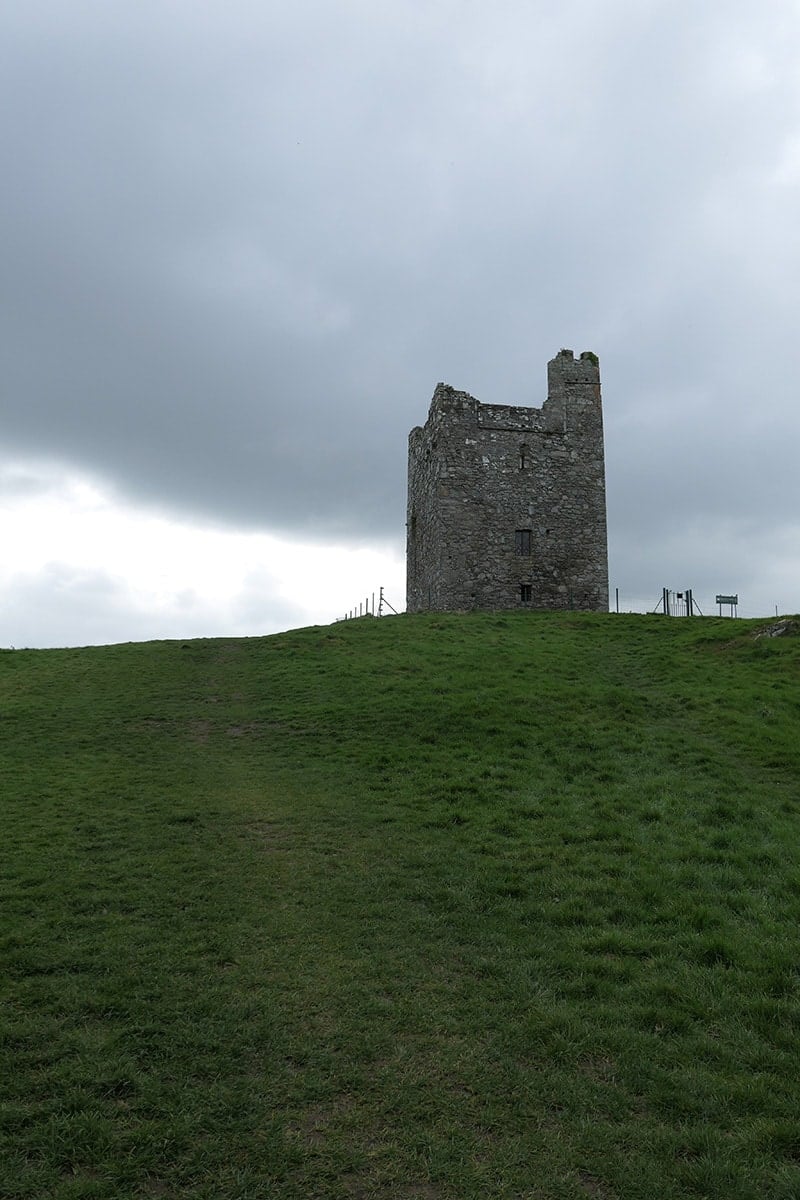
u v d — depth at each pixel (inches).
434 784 657.0
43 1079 267.6
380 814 589.0
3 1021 302.2
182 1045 291.9
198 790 661.3
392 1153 240.1
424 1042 299.7
